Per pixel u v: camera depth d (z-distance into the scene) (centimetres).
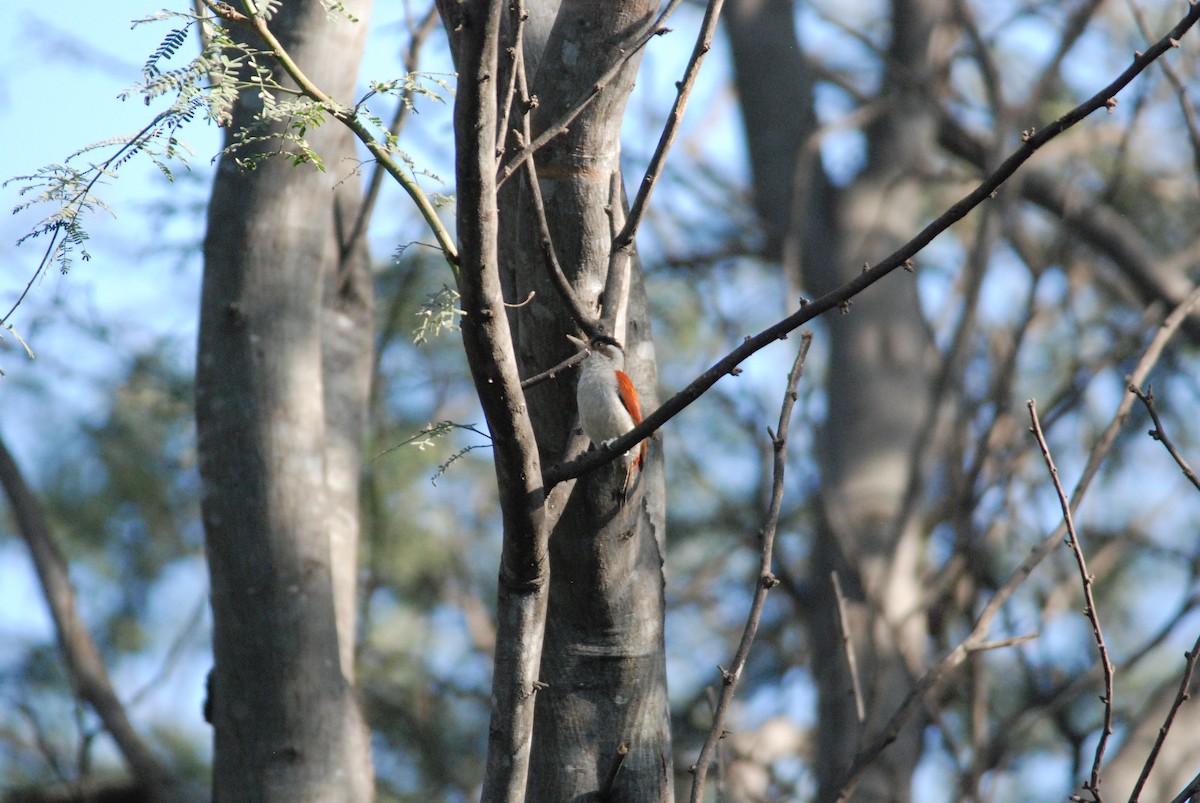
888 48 2127
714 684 1775
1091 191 2031
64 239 458
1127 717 1529
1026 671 1259
